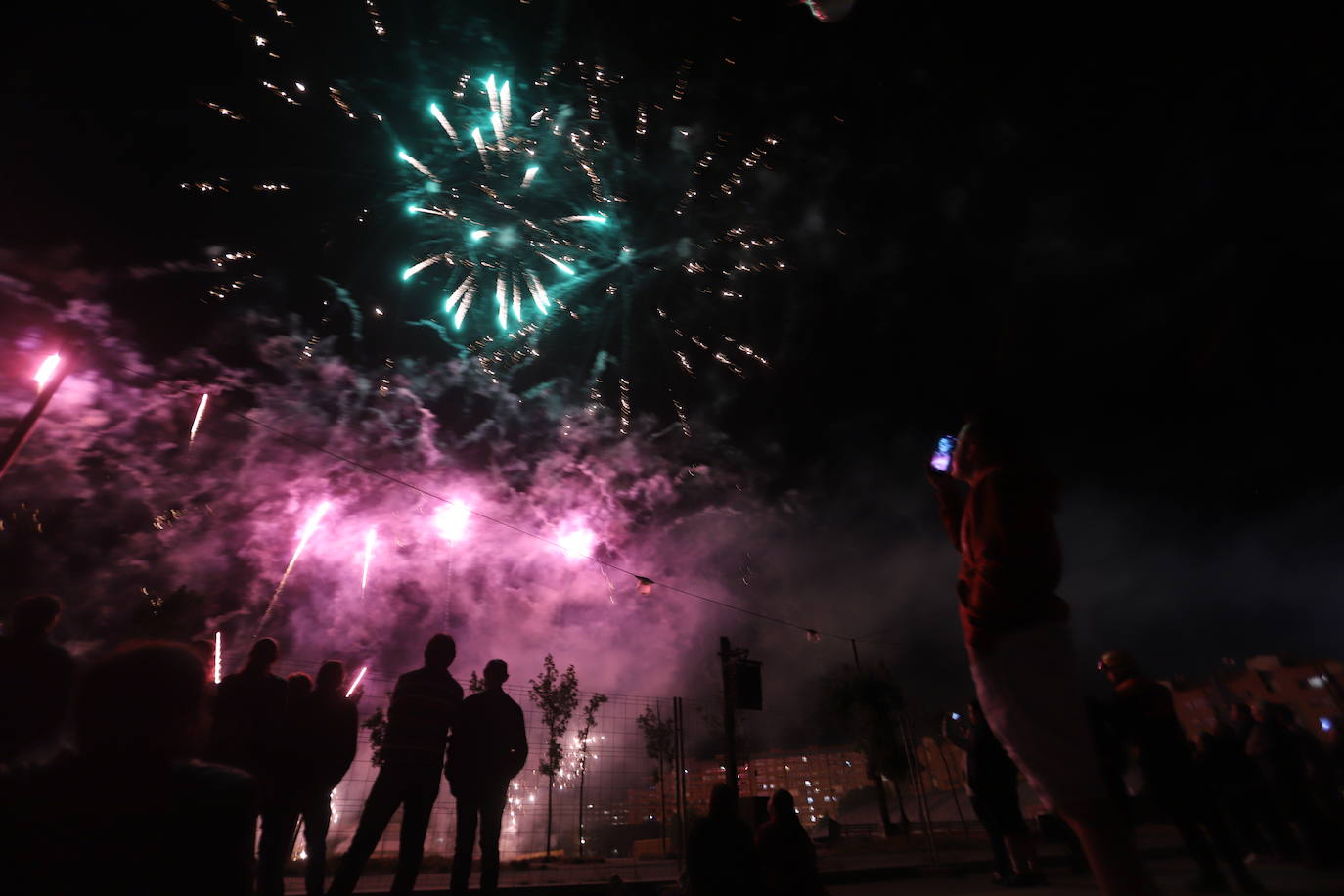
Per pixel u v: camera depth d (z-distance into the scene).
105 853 1.24
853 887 5.85
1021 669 1.49
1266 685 28.64
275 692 4.45
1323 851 4.46
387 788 4.12
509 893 5.61
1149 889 1.31
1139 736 3.83
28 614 2.95
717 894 3.38
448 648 4.77
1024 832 4.84
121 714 1.37
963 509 1.93
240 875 1.35
